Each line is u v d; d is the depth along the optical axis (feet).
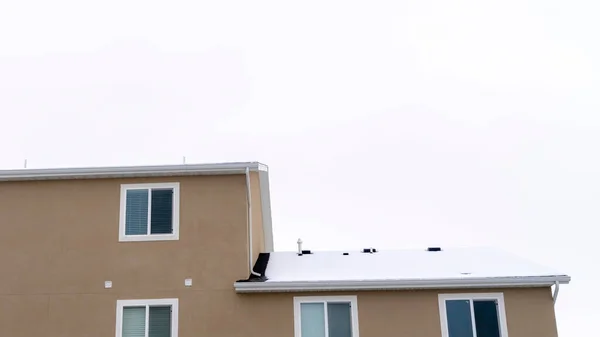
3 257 50.31
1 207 51.57
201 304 48.96
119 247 50.47
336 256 58.18
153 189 52.13
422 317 48.44
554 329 48.03
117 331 48.37
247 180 52.34
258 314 48.65
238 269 49.90
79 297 49.26
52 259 50.21
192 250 50.42
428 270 51.57
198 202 51.75
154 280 49.62
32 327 48.60
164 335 48.32
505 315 48.37
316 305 49.03
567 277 48.47
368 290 49.14
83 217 51.29
